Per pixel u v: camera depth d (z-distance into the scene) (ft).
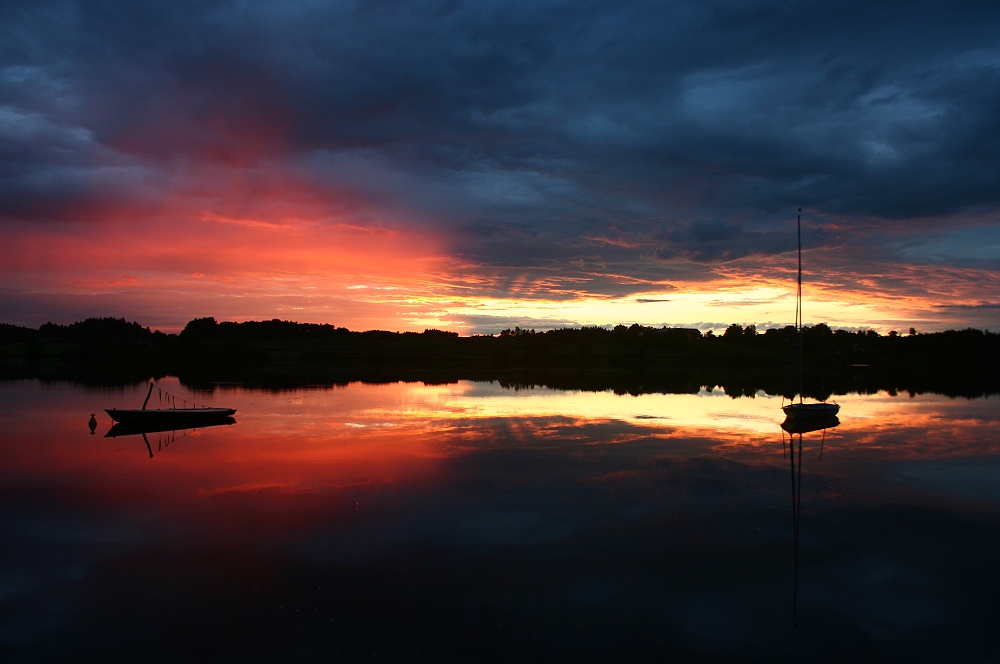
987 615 39.09
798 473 74.23
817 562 46.83
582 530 53.36
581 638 36.09
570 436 98.78
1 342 466.70
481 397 164.14
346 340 511.81
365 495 63.72
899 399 167.43
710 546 49.88
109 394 169.07
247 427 107.65
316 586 42.37
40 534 52.29
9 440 94.89
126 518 56.29
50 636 36.24
